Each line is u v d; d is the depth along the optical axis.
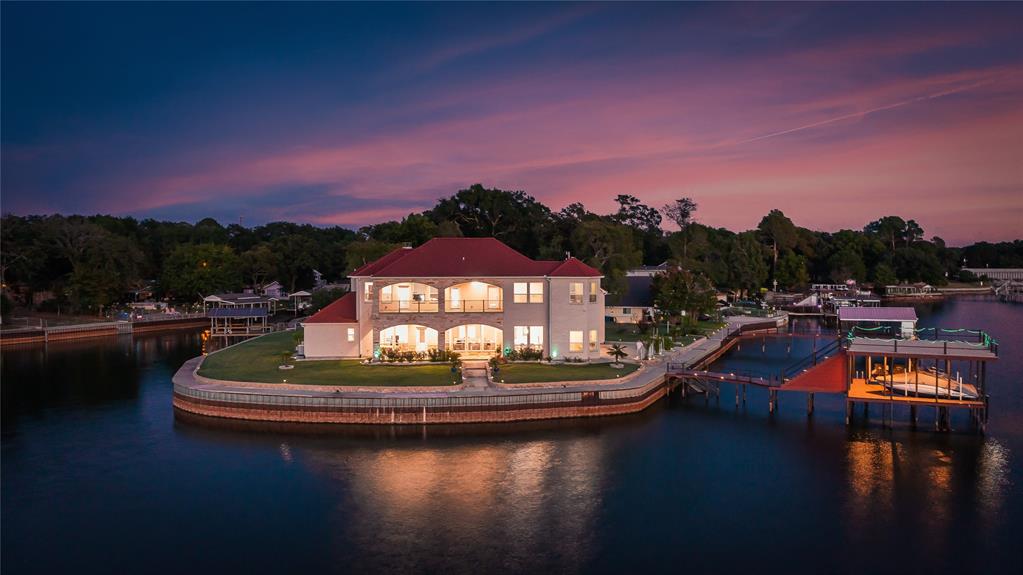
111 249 118.88
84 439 44.25
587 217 139.75
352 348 61.84
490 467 38.75
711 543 29.61
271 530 30.86
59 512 33.00
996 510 32.78
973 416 49.28
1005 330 106.25
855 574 26.98
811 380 49.09
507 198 132.50
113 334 103.12
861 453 41.22
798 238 195.25
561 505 33.53
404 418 46.19
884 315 79.12
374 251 102.25
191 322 114.94
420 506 33.41
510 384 49.97
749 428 46.66
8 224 120.81
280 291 148.75
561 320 59.75
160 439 43.97
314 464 39.16
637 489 35.59
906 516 32.25
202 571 27.33
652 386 52.81
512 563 27.84
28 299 121.31
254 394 47.75
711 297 97.38
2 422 48.62
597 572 27.14
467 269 60.50
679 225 153.12
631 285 106.12
